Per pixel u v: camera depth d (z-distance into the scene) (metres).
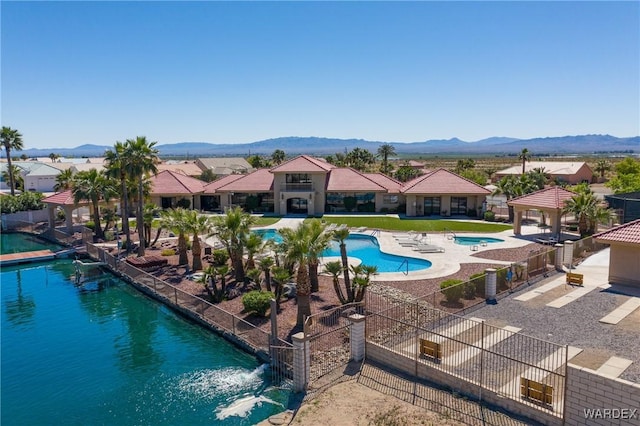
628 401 11.88
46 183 89.88
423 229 48.53
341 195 60.44
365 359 18.56
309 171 58.00
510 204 43.78
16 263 39.31
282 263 28.55
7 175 86.44
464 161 131.75
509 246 38.44
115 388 18.88
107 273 36.06
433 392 15.69
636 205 41.56
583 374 12.59
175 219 34.19
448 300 22.12
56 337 24.23
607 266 29.50
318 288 27.30
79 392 18.61
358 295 24.11
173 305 27.41
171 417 16.73
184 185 62.66
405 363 17.20
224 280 27.19
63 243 46.19
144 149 36.97
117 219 48.62
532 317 20.98
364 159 114.00
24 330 25.20
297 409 15.89
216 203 65.25
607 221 39.62
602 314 21.11
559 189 42.03
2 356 22.03
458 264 32.47
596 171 116.62
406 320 20.67
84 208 61.72
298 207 60.94
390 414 14.66
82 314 27.64
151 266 33.97
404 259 35.81
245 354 21.38
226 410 16.94
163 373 20.00
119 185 44.72
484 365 16.39
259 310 23.45
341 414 15.02
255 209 62.31
